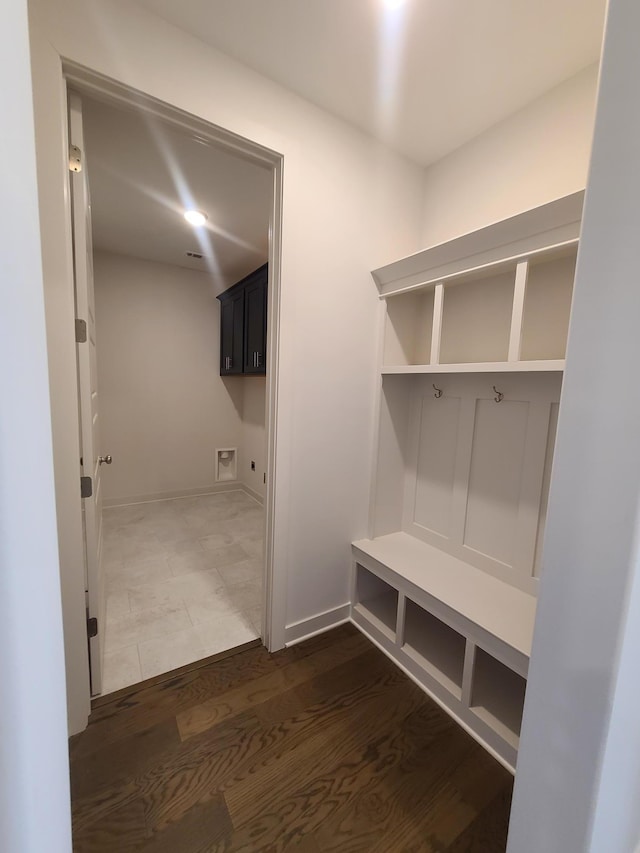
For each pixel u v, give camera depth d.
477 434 1.67
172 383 3.87
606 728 0.56
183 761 1.19
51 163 1.05
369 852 0.97
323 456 1.75
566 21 1.12
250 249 3.14
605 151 0.52
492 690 1.43
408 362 1.98
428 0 1.07
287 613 1.75
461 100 1.46
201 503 3.86
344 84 1.39
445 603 1.41
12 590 0.37
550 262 1.40
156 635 1.81
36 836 0.41
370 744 1.27
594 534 0.55
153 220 2.56
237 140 1.34
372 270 1.77
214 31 1.19
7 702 0.37
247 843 0.98
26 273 0.36
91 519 1.34
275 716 1.37
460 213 1.74
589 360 0.55
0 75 0.33
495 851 0.98
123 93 1.13
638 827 0.76
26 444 0.37
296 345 1.59
